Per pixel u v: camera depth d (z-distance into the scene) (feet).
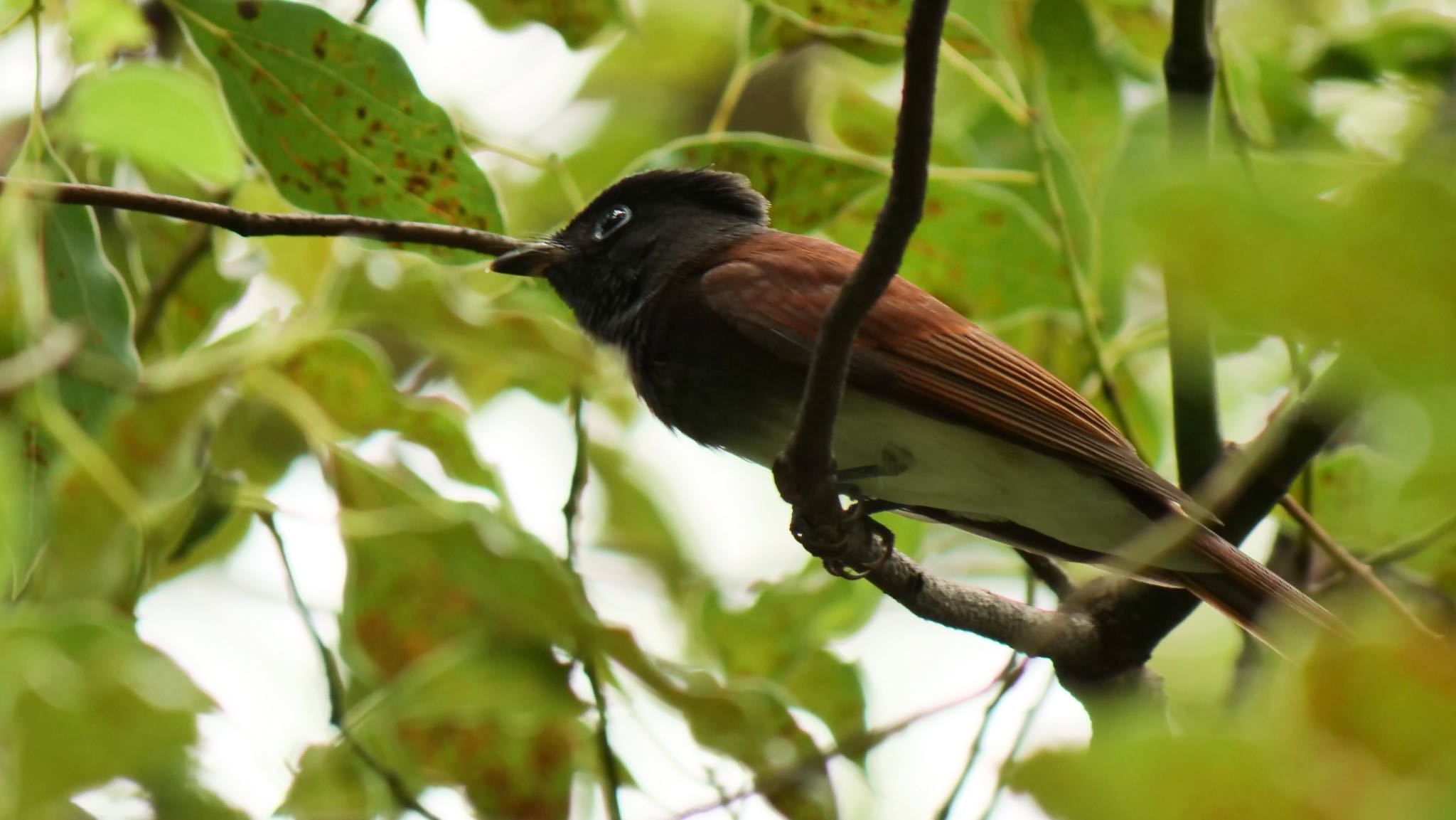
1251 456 26.50
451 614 31.12
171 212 25.05
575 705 29.66
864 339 29.09
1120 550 29.30
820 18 31.37
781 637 34.37
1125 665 28.60
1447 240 8.27
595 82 48.03
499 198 29.71
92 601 29.78
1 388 26.89
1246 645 29.50
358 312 32.40
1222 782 9.95
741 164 31.73
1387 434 9.96
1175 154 9.23
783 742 30.17
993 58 32.45
